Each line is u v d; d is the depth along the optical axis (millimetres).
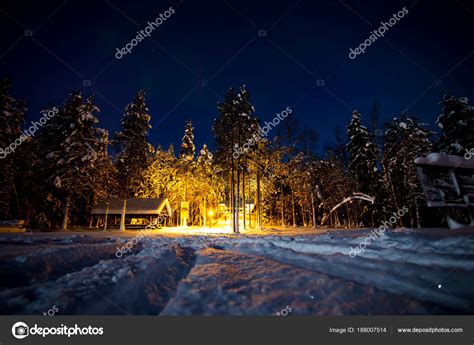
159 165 46938
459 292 4000
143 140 34219
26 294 4539
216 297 4383
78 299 4184
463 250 5199
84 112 29625
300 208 50906
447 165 9586
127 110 34375
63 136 29281
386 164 25625
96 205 34875
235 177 32344
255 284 4938
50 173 28672
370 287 4391
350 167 31797
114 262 6637
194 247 10797
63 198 29359
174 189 47219
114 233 23625
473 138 21891
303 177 36500
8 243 11828
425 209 27344
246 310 3957
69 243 12086
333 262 5980
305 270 5605
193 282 5113
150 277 5543
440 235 6934
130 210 37062
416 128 26297
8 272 6238
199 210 57281
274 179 39188
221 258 7562
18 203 30562
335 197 37250
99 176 31062
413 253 5434
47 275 6203
